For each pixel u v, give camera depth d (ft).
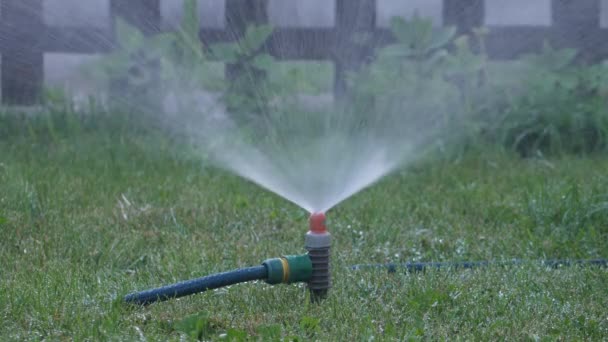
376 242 27.12
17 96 44.06
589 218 28.45
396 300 21.15
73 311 19.88
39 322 19.31
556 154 42.63
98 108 44.06
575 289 22.25
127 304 20.12
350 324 19.43
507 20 42.96
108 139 40.81
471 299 21.24
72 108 43.70
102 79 43.11
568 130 43.55
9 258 24.64
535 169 38.63
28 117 43.93
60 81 44.11
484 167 39.29
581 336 19.12
